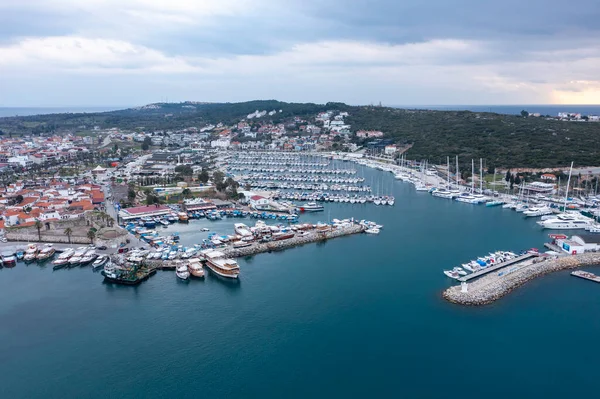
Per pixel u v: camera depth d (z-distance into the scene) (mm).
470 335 119938
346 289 147500
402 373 105125
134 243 190625
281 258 178500
